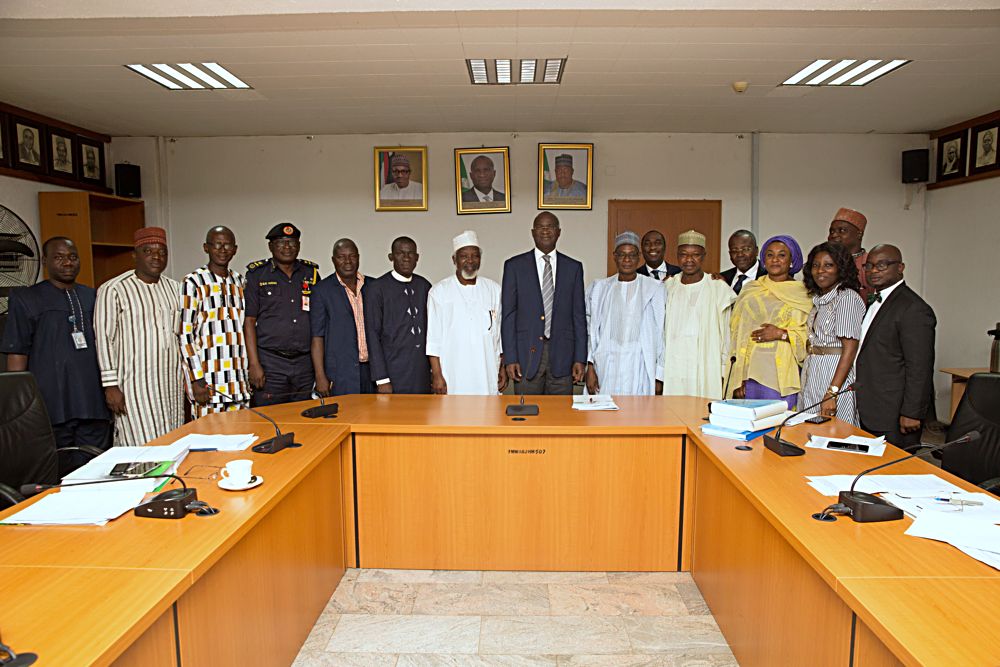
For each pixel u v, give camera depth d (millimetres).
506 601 2551
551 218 3770
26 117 5324
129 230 6359
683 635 2318
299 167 6363
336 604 2537
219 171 6387
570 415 2885
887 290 3092
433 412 2963
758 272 4348
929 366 2971
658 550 2770
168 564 1418
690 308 3777
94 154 6156
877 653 1303
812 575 1602
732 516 2227
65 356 3314
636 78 4551
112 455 2205
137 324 3438
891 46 3883
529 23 3508
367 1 3176
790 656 1735
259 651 1871
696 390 3768
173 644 1400
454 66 4270
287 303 3816
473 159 6266
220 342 3623
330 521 2602
